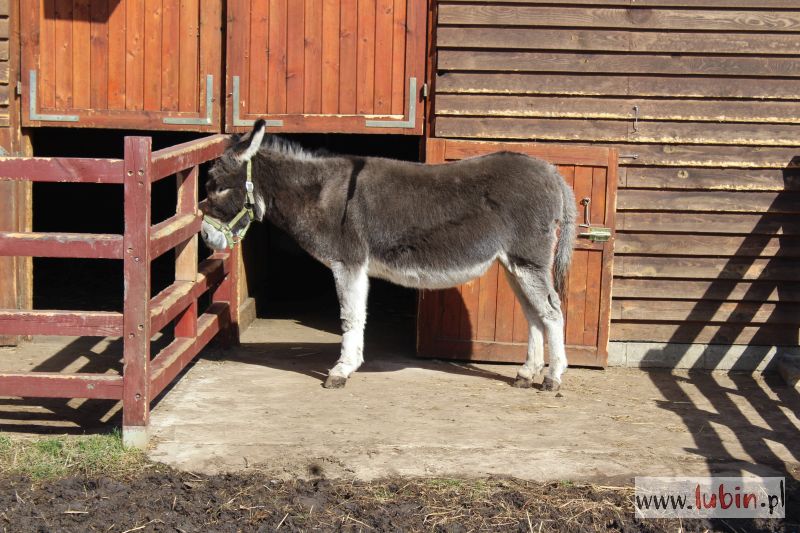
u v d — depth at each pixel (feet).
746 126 23.56
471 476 16.03
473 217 20.66
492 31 23.36
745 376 23.84
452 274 20.99
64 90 24.07
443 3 23.29
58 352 23.71
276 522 14.17
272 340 25.96
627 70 23.40
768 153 23.59
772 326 24.20
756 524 14.61
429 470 16.22
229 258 24.41
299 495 15.11
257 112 24.12
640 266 23.97
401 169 21.04
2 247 16.15
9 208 23.71
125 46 24.00
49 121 24.03
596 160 23.07
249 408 19.36
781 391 22.34
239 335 25.61
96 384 16.62
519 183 20.59
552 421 19.11
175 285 20.01
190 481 15.55
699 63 23.39
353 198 20.79
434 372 22.88
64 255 16.25
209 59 23.98
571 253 21.29
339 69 23.94
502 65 23.45
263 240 30.35
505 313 23.66
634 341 24.35
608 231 22.94
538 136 23.66
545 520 14.42
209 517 14.34
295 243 35.45
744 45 23.31
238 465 16.28
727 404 20.95
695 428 18.97
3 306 24.12
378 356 24.44
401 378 22.18
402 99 23.98
